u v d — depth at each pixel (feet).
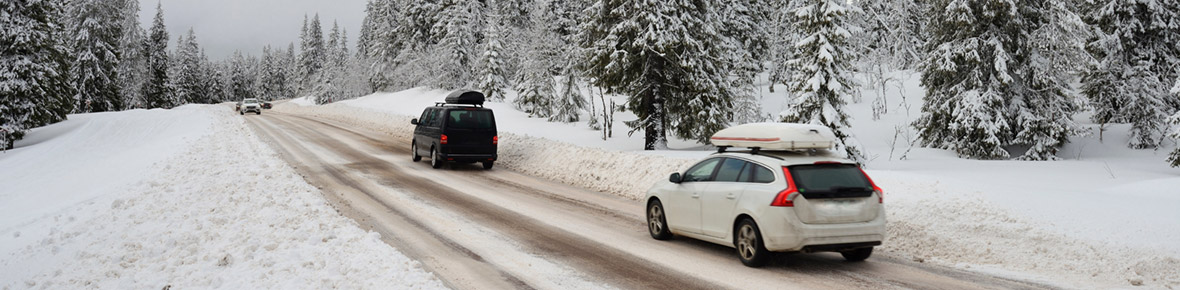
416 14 216.95
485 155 60.85
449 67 183.52
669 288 21.30
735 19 119.65
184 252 26.27
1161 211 28.17
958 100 81.30
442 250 27.17
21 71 105.40
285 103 325.83
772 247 23.16
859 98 125.49
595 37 84.02
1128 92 86.94
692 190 27.89
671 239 30.30
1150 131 84.02
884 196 34.30
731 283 21.91
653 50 74.64
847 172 24.23
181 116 145.48
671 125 87.76
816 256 26.43
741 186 25.12
